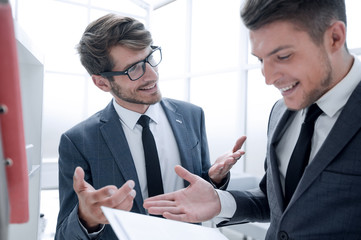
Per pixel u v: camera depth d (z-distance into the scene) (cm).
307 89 63
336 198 64
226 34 367
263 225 225
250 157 343
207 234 65
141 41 97
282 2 56
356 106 64
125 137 105
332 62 63
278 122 88
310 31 58
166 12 467
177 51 444
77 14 464
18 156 31
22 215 34
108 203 68
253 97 337
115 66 99
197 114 128
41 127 118
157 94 105
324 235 65
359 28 233
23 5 421
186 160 110
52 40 452
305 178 68
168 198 85
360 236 62
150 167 103
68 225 84
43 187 436
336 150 64
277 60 62
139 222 57
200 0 406
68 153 102
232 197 94
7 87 28
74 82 474
